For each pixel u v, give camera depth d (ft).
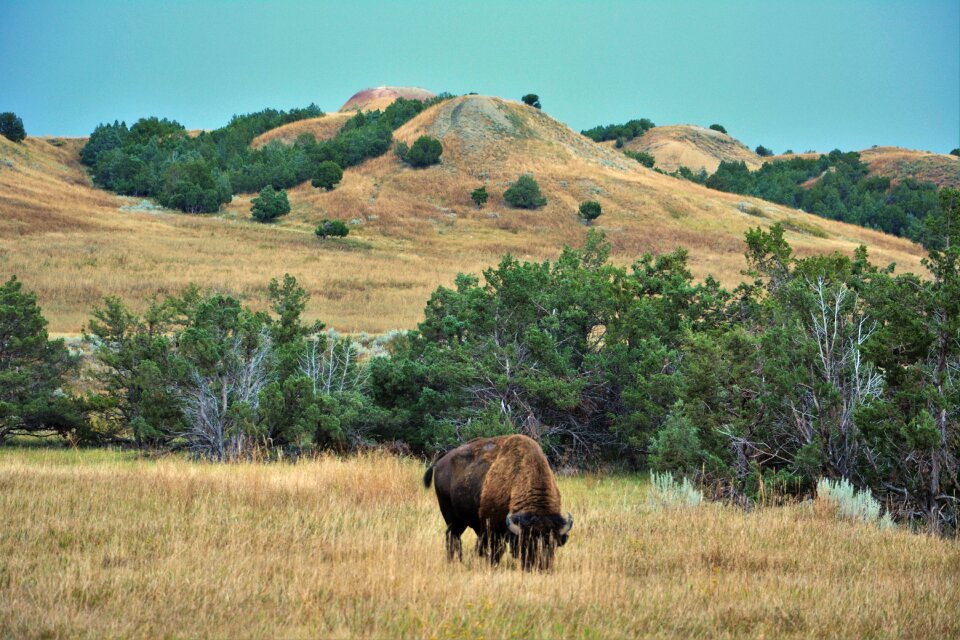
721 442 201.67
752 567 114.83
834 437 192.75
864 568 114.21
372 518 143.33
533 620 80.02
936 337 173.47
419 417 279.28
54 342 340.59
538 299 288.30
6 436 328.70
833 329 217.36
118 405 317.22
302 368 305.73
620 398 275.18
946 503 167.22
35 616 75.05
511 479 103.50
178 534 117.19
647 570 110.93
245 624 76.07
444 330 295.07
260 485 166.91
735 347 217.15
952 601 95.96
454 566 104.99
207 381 277.64
